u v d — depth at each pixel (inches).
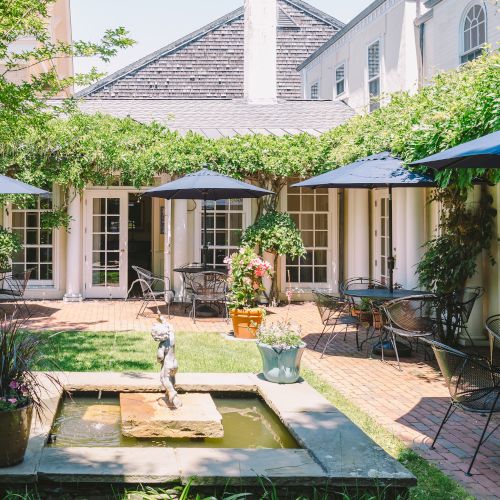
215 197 459.2
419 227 401.4
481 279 345.4
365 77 566.6
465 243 342.0
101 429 182.4
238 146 499.2
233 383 214.7
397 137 330.3
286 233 494.6
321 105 633.0
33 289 545.3
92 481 135.0
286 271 555.5
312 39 875.4
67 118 537.6
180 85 857.5
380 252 510.3
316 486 137.9
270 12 643.5
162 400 199.0
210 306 482.0
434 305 299.1
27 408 142.1
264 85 645.3
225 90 863.7
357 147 408.5
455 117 279.4
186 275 484.7
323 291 561.0
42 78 343.3
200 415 182.7
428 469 171.2
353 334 390.3
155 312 475.5
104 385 208.5
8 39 326.3
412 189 401.1
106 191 552.4
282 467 142.0
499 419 218.1
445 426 211.2
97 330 386.6
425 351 328.2
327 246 564.7
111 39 334.3
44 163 494.9
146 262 693.9
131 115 600.1
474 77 305.1
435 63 446.9
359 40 582.2
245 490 137.9
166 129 555.2
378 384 266.7
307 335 386.6
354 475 138.0
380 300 324.5
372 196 531.5
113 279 554.9
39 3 322.3
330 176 318.0
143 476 135.6
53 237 547.5
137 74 852.6
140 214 693.3
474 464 177.5
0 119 334.3
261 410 205.0
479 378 181.3
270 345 219.0
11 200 482.0
